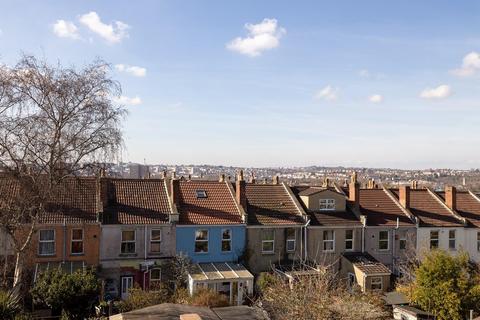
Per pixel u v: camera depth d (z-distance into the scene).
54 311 28.25
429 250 37.62
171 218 37.41
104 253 35.84
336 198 43.47
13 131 27.52
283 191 44.50
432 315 31.00
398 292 34.88
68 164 28.92
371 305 28.11
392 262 42.84
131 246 36.75
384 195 47.53
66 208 35.84
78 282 28.44
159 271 36.78
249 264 39.25
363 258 40.78
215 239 38.75
